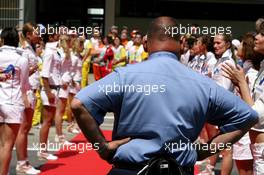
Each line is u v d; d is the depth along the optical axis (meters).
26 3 20.39
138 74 3.66
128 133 3.69
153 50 3.80
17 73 7.36
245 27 26.69
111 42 17.12
